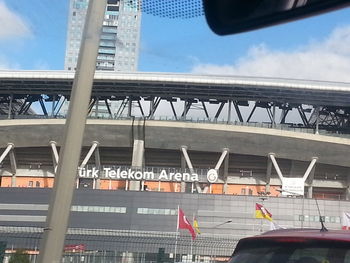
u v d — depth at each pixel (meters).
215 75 95.88
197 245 22.25
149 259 20.89
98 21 6.00
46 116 99.75
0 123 96.50
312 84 94.50
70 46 130.62
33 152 102.06
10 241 14.85
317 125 98.12
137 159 95.31
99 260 19.02
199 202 88.12
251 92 96.69
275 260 4.09
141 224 87.00
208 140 95.94
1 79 96.50
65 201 5.61
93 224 87.25
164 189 96.44
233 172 102.25
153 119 97.31
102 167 95.69
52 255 5.50
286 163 99.88
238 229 86.00
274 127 97.44
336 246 3.85
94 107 105.56
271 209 87.56
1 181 102.88
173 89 97.81
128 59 140.50
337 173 100.62
